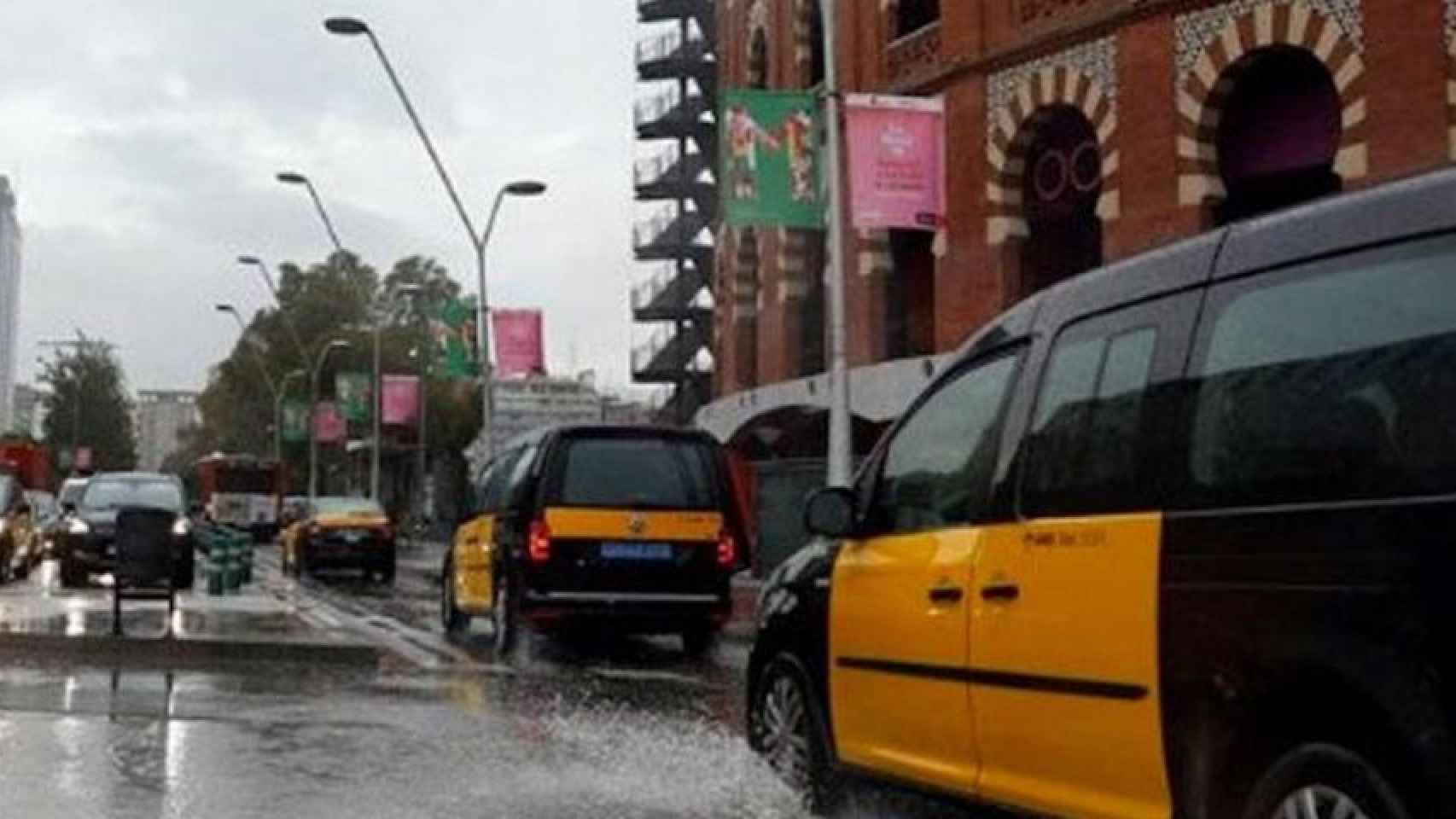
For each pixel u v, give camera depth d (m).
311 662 14.37
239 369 90.75
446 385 71.50
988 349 6.76
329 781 8.63
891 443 7.29
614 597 15.52
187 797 8.15
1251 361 5.22
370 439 66.88
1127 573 5.46
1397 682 4.46
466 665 14.98
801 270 32.12
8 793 8.16
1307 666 4.75
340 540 33.50
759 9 34.56
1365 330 4.83
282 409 76.75
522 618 15.53
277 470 62.56
